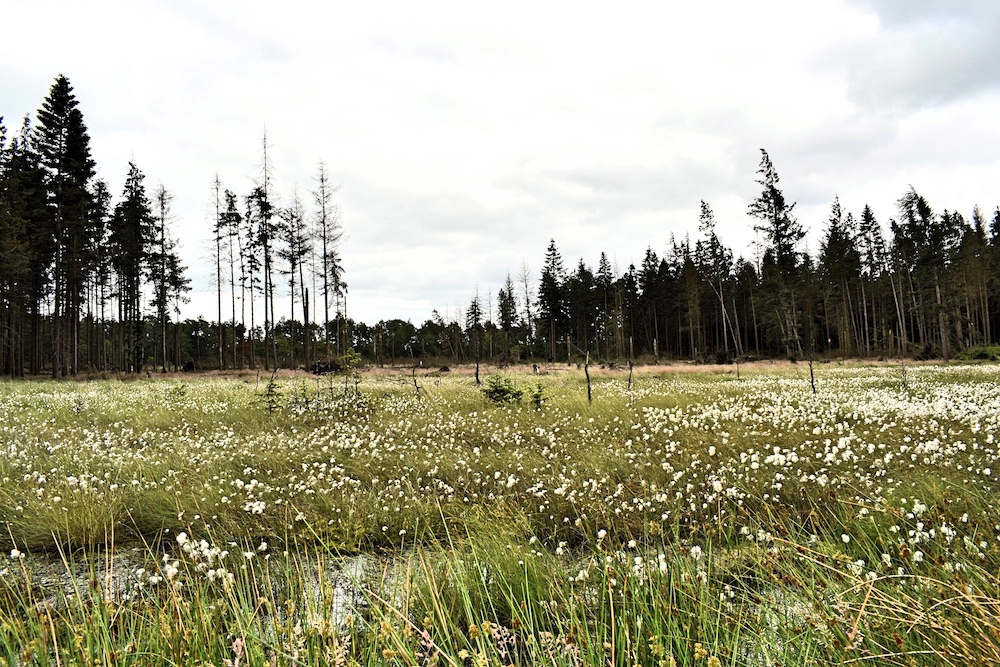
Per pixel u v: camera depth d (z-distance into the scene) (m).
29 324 38.53
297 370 35.19
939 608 2.33
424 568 3.26
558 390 16.72
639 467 6.27
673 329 63.72
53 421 10.62
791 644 2.28
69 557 4.29
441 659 2.37
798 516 4.34
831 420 8.45
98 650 2.35
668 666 1.95
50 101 31.45
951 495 4.24
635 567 3.01
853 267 51.44
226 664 2.13
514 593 3.21
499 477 6.29
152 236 40.34
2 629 2.39
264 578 3.54
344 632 2.76
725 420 8.88
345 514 5.13
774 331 47.88
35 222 30.73
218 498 5.55
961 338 44.66
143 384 23.78
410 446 8.20
